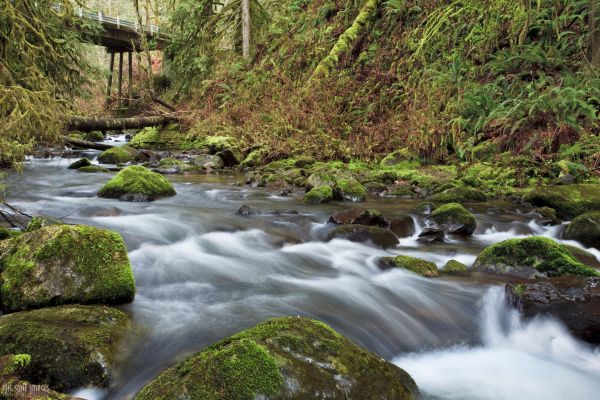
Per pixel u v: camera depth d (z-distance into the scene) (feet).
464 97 29.53
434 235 16.56
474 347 10.00
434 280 12.55
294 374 6.38
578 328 9.61
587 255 13.35
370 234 15.72
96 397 7.09
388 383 6.93
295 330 7.27
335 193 23.29
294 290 11.78
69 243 9.91
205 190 25.73
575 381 8.84
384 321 10.48
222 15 62.39
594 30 27.86
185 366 6.57
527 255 12.73
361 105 37.81
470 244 16.17
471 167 27.25
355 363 6.97
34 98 24.73
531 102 25.86
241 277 12.62
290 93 41.27
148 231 15.96
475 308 11.19
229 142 39.88
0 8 33.04
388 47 41.75
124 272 10.10
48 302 9.21
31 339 7.39
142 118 47.52
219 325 9.39
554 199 20.01
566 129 25.08
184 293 11.18
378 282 12.48
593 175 23.06
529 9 30.68
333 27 47.21
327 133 35.32
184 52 62.80
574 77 27.53
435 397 8.20
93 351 7.31
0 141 22.70
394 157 31.17
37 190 23.70
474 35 36.04
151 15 94.63
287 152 35.17
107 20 75.10
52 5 43.14
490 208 20.99
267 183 27.63
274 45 53.01
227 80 51.72
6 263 9.77
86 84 46.50
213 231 16.69
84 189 23.86
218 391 6.01
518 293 10.64
